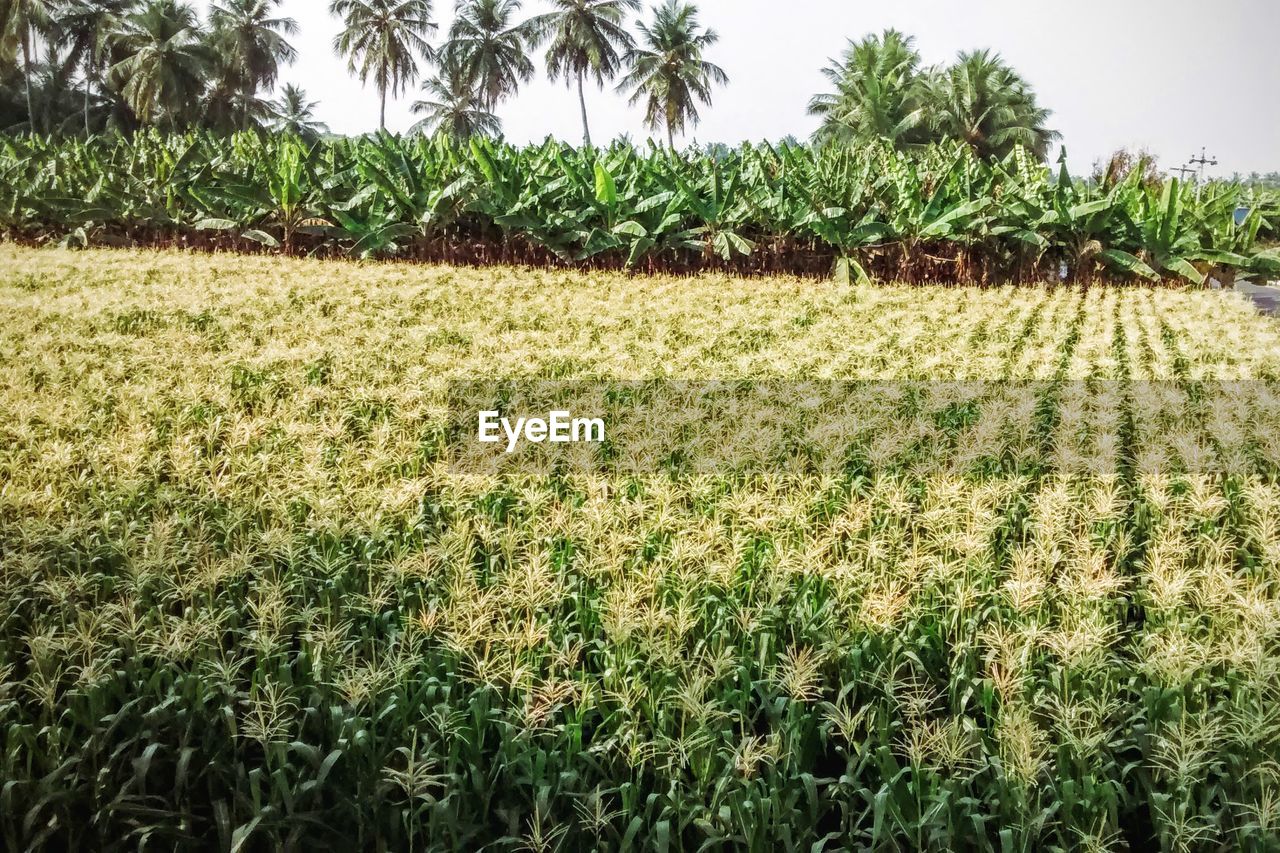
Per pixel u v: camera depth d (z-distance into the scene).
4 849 2.78
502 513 5.03
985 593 3.94
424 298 12.34
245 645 3.34
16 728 2.90
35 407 6.33
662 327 10.59
